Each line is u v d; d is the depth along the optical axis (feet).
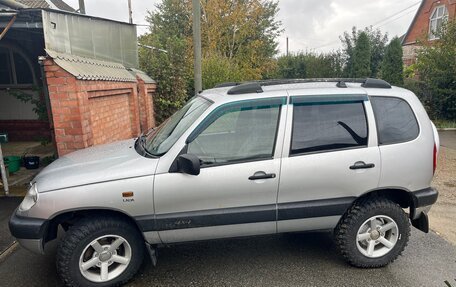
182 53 37.83
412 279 9.93
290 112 9.72
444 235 12.82
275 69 91.09
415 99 10.61
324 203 9.79
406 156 10.05
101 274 9.41
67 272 9.09
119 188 8.89
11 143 30.50
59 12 18.04
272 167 9.42
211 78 42.16
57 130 16.30
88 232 9.05
